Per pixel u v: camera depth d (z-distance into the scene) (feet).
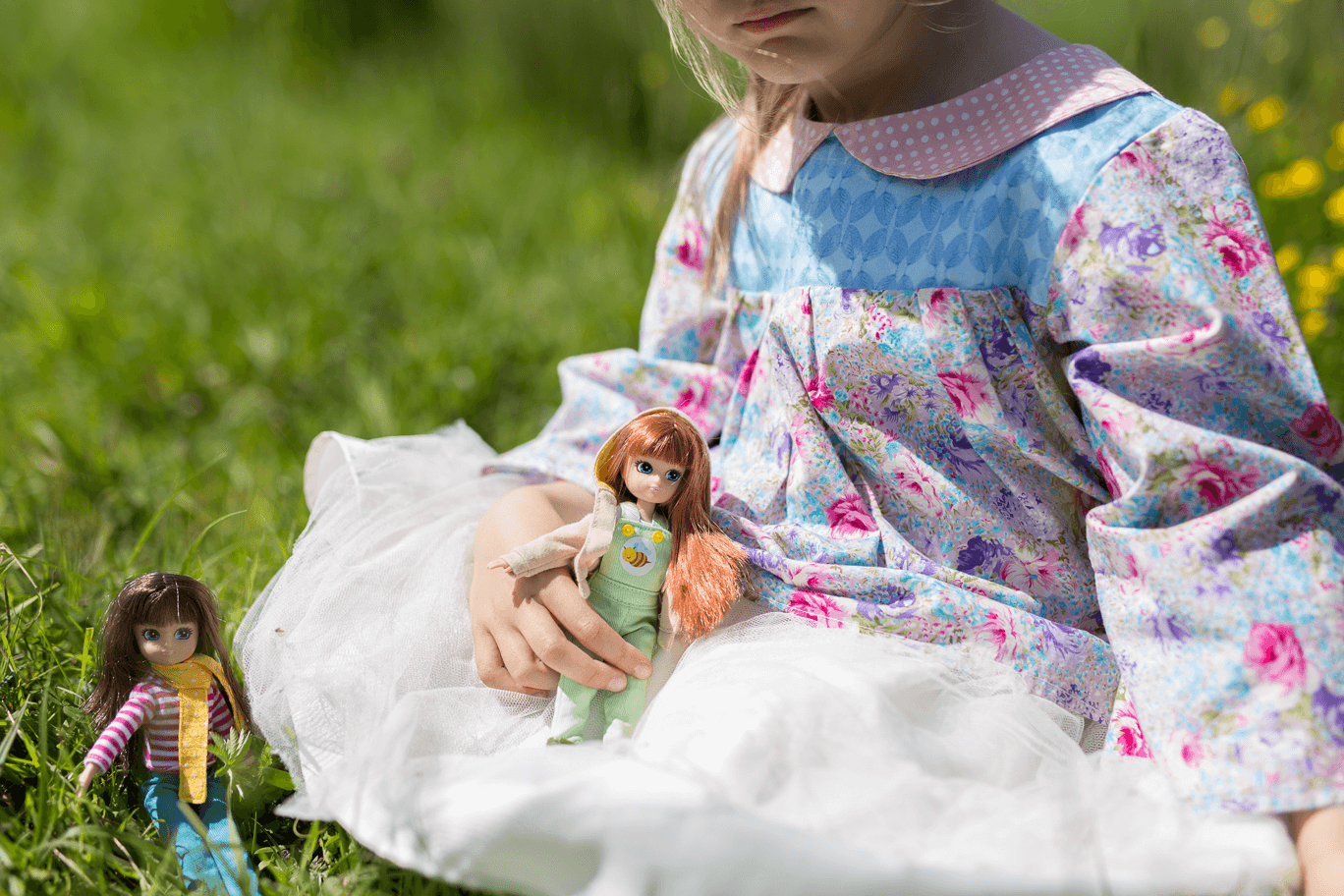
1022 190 4.45
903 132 4.81
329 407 9.47
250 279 12.16
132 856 4.30
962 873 3.28
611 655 4.31
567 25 19.39
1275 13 10.74
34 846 4.07
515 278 12.36
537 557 4.38
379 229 13.78
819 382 4.88
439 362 9.91
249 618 5.07
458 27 22.95
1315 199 9.79
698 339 5.86
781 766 3.68
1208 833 3.75
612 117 18.40
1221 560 3.98
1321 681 3.80
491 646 4.56
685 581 4.38
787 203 5.17
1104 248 4.23
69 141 18.81
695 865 3.34
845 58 4.61
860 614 4.48
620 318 10.98
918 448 4.80
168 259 13.12
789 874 3.30
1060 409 4.57
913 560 4.62
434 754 4.22
